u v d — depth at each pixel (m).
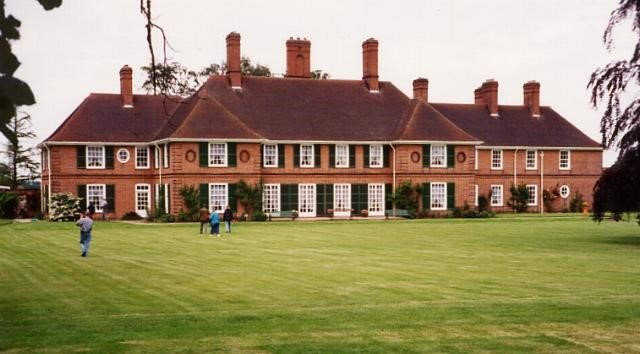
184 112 48.38
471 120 60.00
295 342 9.74
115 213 49.00
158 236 32.31
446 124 52.69
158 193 47.75
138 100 52.06
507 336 10.16
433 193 51.28
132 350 9.24
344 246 26.84
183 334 10.30
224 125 46.91
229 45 52.06
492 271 18.75
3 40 3.26
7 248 26.16
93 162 48.50
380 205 51.44
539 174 59.88
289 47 54.44
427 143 51.16
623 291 15.09
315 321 11.34
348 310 12.47
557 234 33.28
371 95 54.72
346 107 53.25
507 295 14.57
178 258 22.44
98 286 16.17
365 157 51.12
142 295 14.81
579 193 60.94
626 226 39.50
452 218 48.94
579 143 61.12
